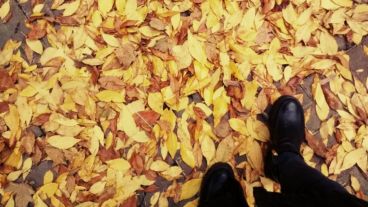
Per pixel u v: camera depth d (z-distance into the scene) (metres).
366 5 1.04
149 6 1.02
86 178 0.98
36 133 0.99
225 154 1.01
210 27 1.02
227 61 1.02
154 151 1.00
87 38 1.01
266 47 1.03
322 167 1.02
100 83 1.00
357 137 1.02
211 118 1.01
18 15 1.01
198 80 1.01
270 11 1.03
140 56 1.01
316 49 1.03
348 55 1.04
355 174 1.02
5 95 0.99
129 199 0.99
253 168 1.01
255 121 1.02
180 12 1.02
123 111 1.00
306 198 0.77
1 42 1.01
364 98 1.03
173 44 1.01
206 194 0.97
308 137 1.03
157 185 1.00
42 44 1.01
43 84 0.99
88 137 0.99
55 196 0.98
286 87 1.03
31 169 0.99
